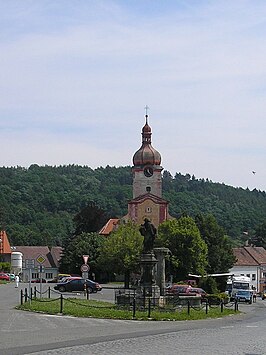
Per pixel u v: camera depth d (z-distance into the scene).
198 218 110.25
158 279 54.19
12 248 155.62
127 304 46.69
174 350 22.16
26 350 21.06
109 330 30.00
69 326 31.20
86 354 20.30
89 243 115.75
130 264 100.06
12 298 54.69
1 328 29.39
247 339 27.36
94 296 66.00
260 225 188.88
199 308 49.28
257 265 145.12
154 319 38.31
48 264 154.62
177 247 96.44
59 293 68.69
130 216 118.19
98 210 130.00
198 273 95.94
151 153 120.75
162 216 117.56
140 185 120.94
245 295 79.25
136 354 20.70
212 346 23.95
